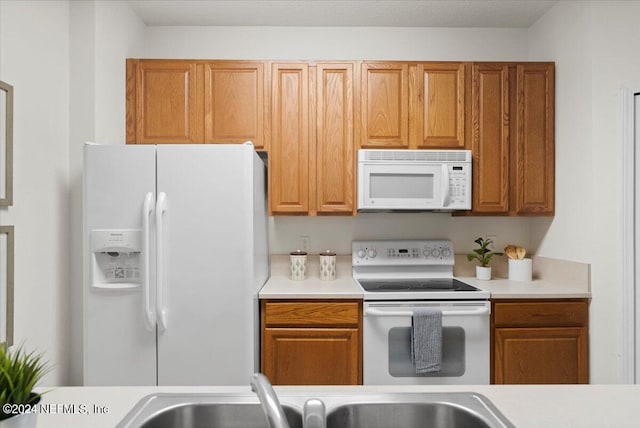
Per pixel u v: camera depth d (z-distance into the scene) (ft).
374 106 8.38
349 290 7.61
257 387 2.33
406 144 8.38
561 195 8.21
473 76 8.39
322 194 8.35
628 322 7.20
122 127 8.14
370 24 9.26
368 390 3.26
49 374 6.55
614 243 7.30
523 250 8.82
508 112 8.39
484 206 8.41
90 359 6.45
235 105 8.31
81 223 7.14
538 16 8.88
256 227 7.06
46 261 6.52
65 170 7.03
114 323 6.46
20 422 2.07
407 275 9.11
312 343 7.32
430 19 9.02
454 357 7.29
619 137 7.23
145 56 9.30
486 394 3.19
